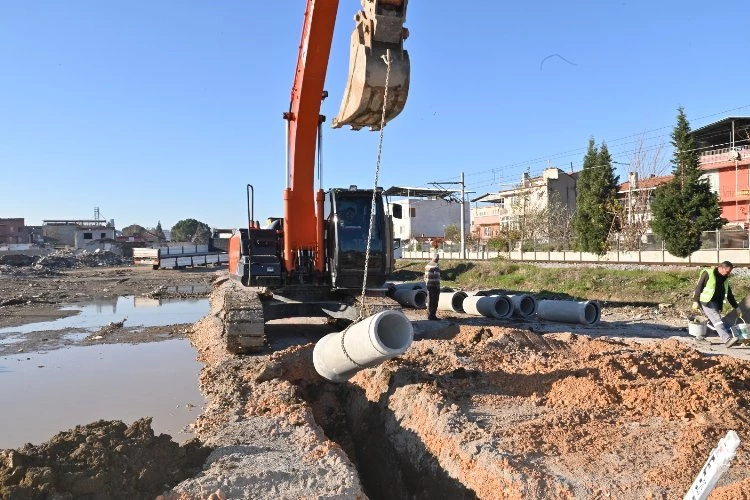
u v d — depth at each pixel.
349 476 5.03
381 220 12.17
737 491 4.37
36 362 11.80
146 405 8.57
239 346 10.77
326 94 11.16
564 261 32.03
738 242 26.98
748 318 10.75
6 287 32.50
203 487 4.63
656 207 29.70
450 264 35.28
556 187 55.69
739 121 38.12
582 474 4.98
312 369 9.45
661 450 5.43
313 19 9.96
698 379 7.03
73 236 105.94
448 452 5.84
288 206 11.80
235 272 13.81
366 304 11.28
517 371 8.08
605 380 7.24
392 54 8.97
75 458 4.68
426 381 7.47
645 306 18.25
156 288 32.09
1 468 4.40
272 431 6.21
